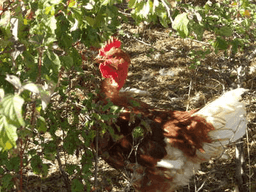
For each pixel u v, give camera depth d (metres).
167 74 6.27
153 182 3.15
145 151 3.05
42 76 2.19
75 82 3.06
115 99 3.15
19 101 1.45
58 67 2.06
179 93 5.76
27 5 2.48
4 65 2.28
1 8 2.16
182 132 3.04
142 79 6.25
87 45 2.87
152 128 3.07
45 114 2.94
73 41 2.70
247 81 5.61
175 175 3.07
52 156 2.84
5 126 1.42
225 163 4.26
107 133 3.11
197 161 3.06
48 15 2.12
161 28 7.71
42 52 2.12
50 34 2.12
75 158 4.21
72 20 2.33
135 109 3.19
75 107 3.06
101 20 2.62
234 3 3.28
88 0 2.40
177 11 2.75
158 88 5.94
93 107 2.74
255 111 4.99
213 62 5.25
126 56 3.22
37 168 2.72
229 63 4.04
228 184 3.94
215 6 3.11
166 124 3.11
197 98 5.43
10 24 2.03
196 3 5.34
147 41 7.23
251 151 4.39
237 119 3.00
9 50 2.02
